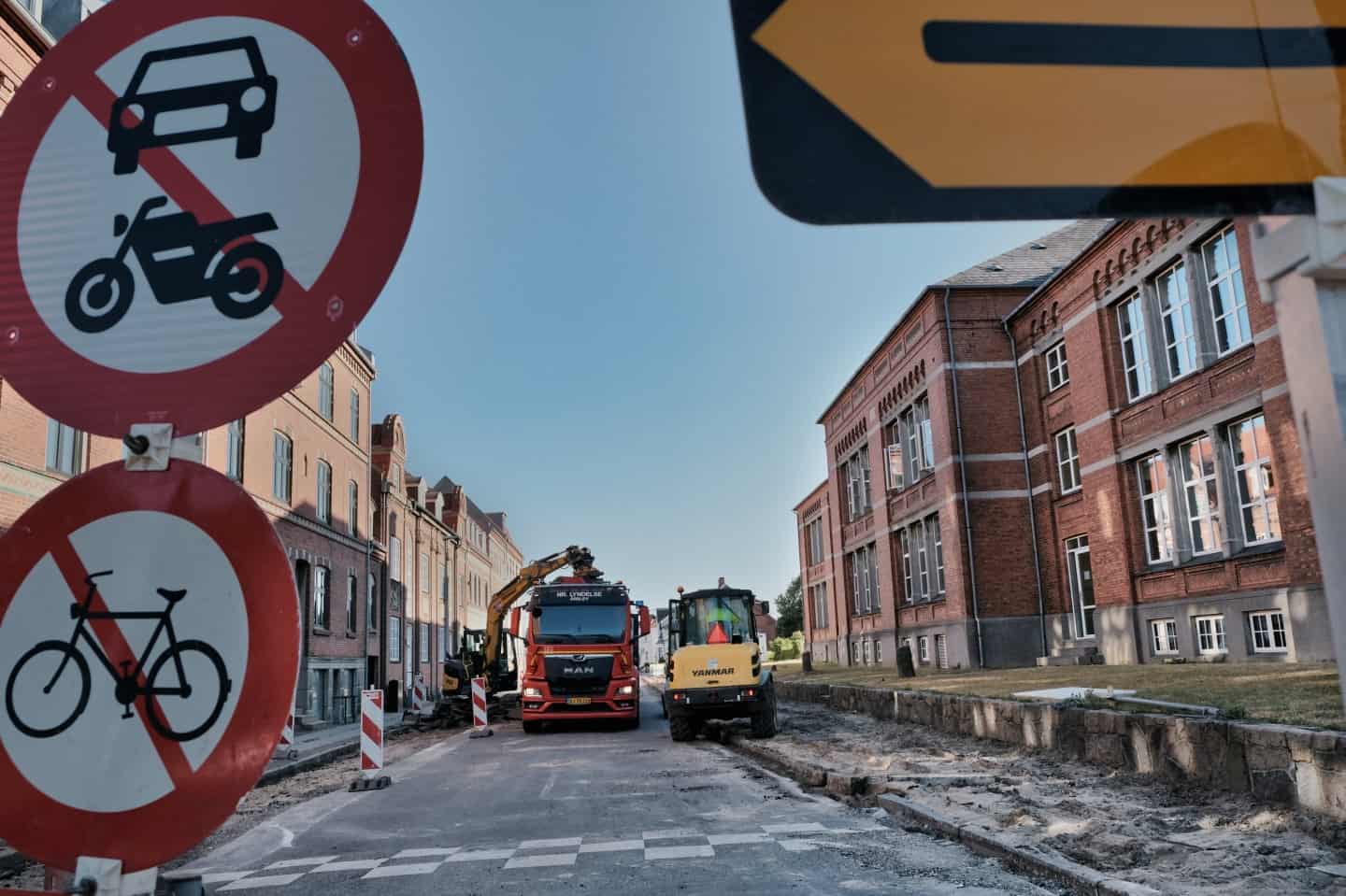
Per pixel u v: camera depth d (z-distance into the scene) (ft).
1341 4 4.26
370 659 109.70
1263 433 56.34
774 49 4.24
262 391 6.11
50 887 5.67
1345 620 3.59
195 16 6.75
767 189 4.12
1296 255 3.89
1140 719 30.27
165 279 6.37
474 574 198.59
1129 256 68.69
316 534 87.92
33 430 47.47
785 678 106.93
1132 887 17.95
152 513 5.98
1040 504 85.76
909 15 4.24
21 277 6.51
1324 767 21.84
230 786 5.59
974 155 4.13
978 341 90.58
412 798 36.96
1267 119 4.15
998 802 28.19
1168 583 65.05
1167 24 4.23
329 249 6.25
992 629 85.35
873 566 124.47
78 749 5.74
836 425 139.13
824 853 23.57
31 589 5.96
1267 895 17.30
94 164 6.62
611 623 72.54
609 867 22.99
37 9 49.65
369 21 6.56
